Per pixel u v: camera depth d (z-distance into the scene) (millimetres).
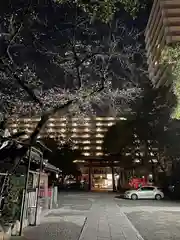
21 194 11070
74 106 9750
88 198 33719
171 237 9922
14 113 10664
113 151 47062
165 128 33938
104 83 9562
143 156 43844
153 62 38906
